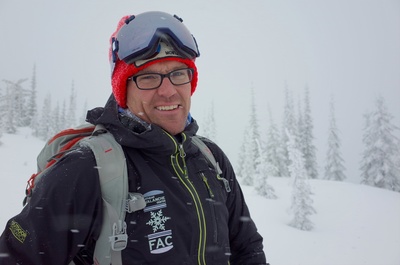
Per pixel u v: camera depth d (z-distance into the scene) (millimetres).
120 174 1492
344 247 13484
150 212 1488
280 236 14023
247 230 2256
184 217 1557
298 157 17625
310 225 16188
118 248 1381
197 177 1814
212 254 1629
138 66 1688
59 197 1367
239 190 2316
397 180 30578
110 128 1674
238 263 2252
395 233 15914
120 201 1454
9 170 16312
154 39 1663
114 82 1808
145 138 1590
